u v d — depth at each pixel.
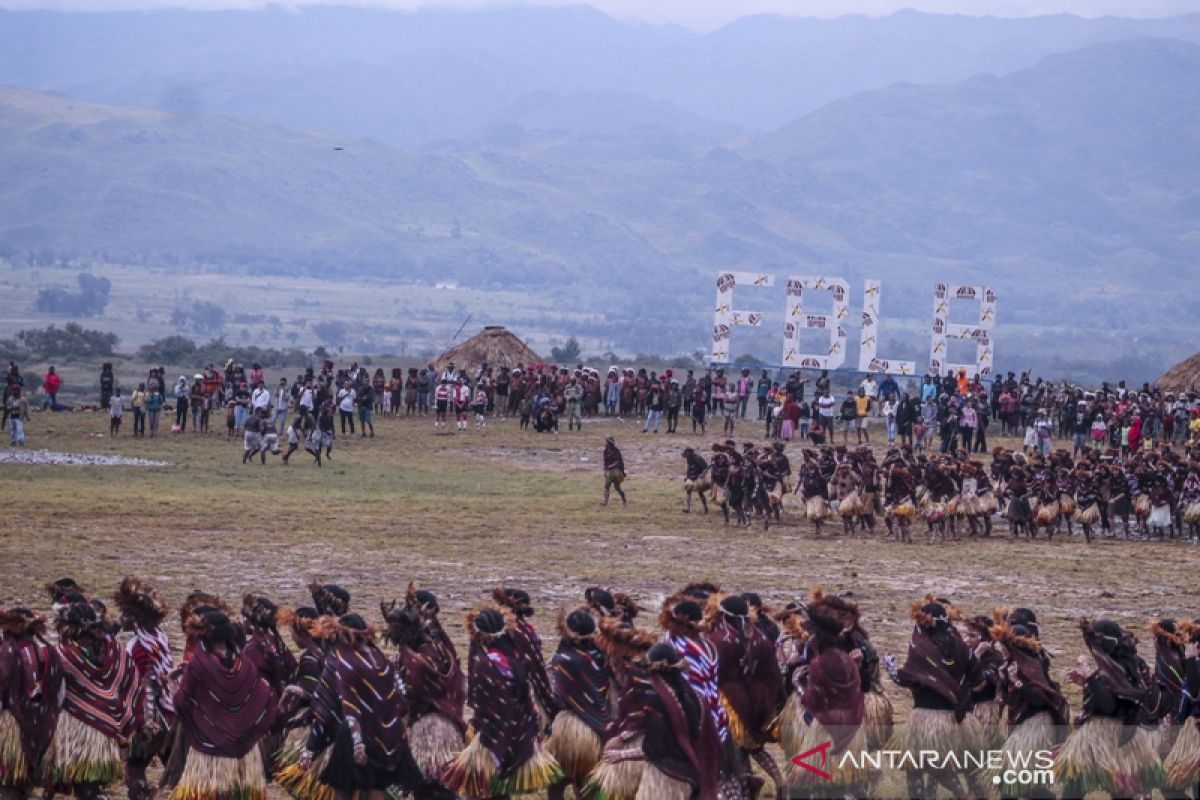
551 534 38.09
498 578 30.33
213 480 46.88
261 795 14.83
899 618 27.41
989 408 68.12
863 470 41.38
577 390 64.94
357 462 53.88
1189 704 15.19
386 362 146.25
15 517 35.91
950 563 35.84
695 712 13.85
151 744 15.77
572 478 51.78
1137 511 42.91
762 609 16.48
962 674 15.60
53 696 14.96
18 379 54.97
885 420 69.88
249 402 60.16
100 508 38.38
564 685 15.33
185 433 60.91
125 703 15.36
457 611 26.38
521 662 15.07
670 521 42.19
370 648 14.74
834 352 73.25
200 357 143.38
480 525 39.19
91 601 15.98
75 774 14.97
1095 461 44.00
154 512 38.22
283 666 16.06
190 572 29.31
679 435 64.38
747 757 15.99
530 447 59.81
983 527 44.59
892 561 35.81
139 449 54.78
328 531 36.47
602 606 16.19
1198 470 42.38
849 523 41.44
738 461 41.94
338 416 69.00
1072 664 23.75
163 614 16.06
